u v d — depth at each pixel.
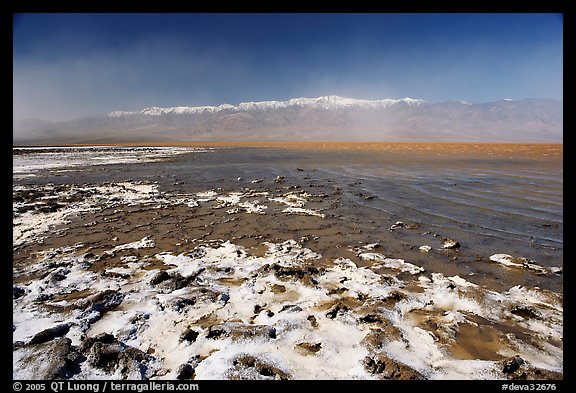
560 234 7.89
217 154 40.56
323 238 7.67
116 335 3.97
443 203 11.20
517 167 21.31
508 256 6.43
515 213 9.83
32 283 5.26
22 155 37.19
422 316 4.46
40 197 12.15
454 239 7.64
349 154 36.88
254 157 34.47
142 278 5.49
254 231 8.15
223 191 13.69
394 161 26.95
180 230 8.20
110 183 16.12
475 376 3.32
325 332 4.06
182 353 3.69
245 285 5.25
